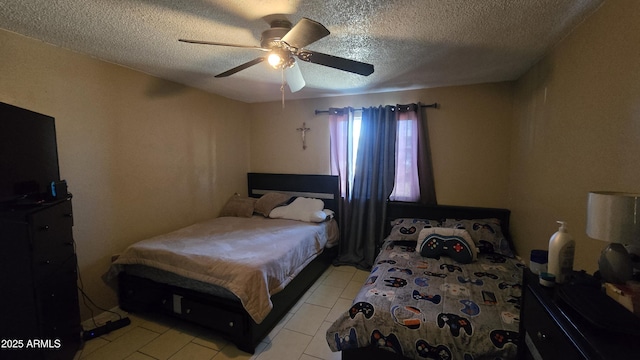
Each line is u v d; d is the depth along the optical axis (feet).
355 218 12.03
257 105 13.93
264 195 12.85
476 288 6.30
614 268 3.24
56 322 5.34
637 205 2.99
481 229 9.05
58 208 5.57
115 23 5.71
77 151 7.36
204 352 6.55
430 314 5.27
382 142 11.43
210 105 11.80
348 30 5.95
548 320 3.28
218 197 12.41
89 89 7.57
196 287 6.97
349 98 12.12
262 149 14.01
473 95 10.27
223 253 7.37
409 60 7.77
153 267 7.39
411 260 8.12
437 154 10.89
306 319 7.91
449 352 4.76
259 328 6.77
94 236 7.78
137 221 8.95
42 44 6.62
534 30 5.80
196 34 6.23
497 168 10.14
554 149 6.42
